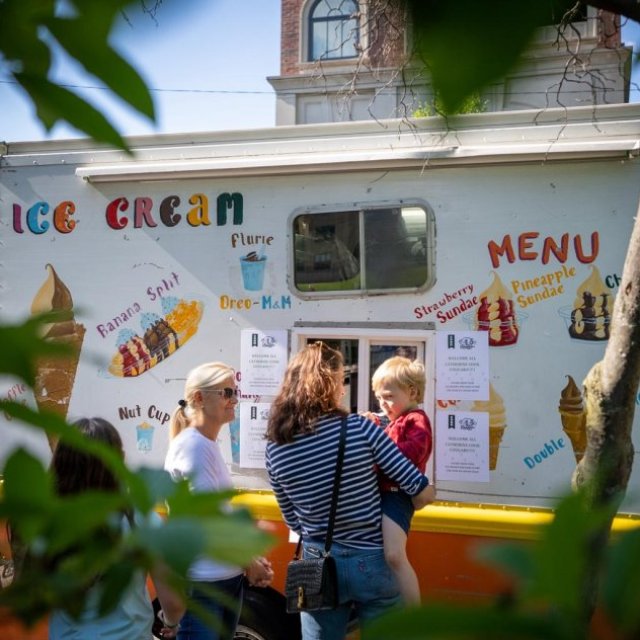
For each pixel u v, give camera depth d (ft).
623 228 11.82
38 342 1.52
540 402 11.91
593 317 11.83
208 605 9.66
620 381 7.21
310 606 9.96
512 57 1.44
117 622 7.77
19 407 1.65
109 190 13.73
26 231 14.05
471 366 12.16
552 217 12.03
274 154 13.14
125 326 13.57
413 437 11.09
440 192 12.44
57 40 1.51
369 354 12.64
